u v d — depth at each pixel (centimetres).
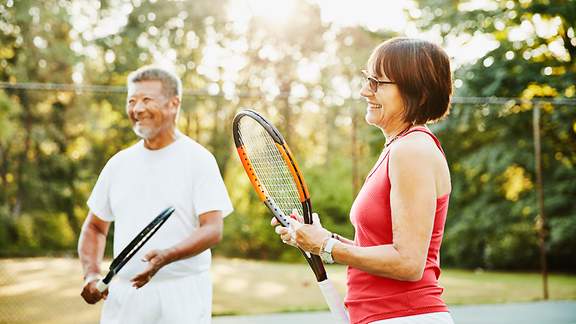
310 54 2181
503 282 1145
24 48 1800
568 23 1448
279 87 2109
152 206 305
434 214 194
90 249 321
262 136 278
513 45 1503
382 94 209
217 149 1516
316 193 1456
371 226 207
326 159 1555
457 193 1622
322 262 235
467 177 1617
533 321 691
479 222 1583
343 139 1586
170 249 284
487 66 1482
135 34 1942
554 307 790
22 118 1791
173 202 303
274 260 1409
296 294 884
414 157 194
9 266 1209
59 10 1784
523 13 1454
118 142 1747
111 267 284
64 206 1764
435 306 202
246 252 1420
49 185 1761
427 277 204
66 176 1773
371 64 213
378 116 213
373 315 205
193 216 306
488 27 1504
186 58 2019
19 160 1775
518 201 1526
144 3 1977
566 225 1422
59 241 1731
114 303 304
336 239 214
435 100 206
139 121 308
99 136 1769
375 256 195
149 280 288
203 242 293
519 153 1476
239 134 263
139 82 312
